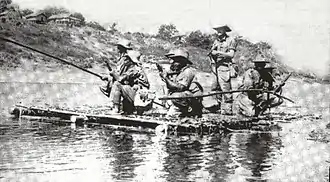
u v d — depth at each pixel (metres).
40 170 12.27
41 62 29.45
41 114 21.05
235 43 22.55
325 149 15.52
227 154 14.51
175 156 14.02
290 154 14.80
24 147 14.74
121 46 20.25
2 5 30.56
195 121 18.42
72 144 15.36
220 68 22.12
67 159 13.42
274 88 21.47
